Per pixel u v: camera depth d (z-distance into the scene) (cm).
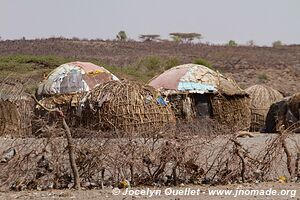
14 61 12438
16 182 3222
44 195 3030
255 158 3619
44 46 18950
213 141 3516
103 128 4844
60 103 6244
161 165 3356
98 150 3278
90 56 17475
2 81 4862
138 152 3319
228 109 7188
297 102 7244
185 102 6962
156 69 13725
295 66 17725
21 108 4419
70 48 19050
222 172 3491
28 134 3766
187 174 3447
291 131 3912
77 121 5947
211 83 7231
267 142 4216
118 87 5966
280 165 3725
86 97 6016
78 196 3000
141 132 3434
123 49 19950
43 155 3262
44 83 6800
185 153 3381
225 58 18888
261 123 8269
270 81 15750
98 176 3353
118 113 5747
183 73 7238
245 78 15925
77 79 6775
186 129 3503
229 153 3494
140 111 5819
